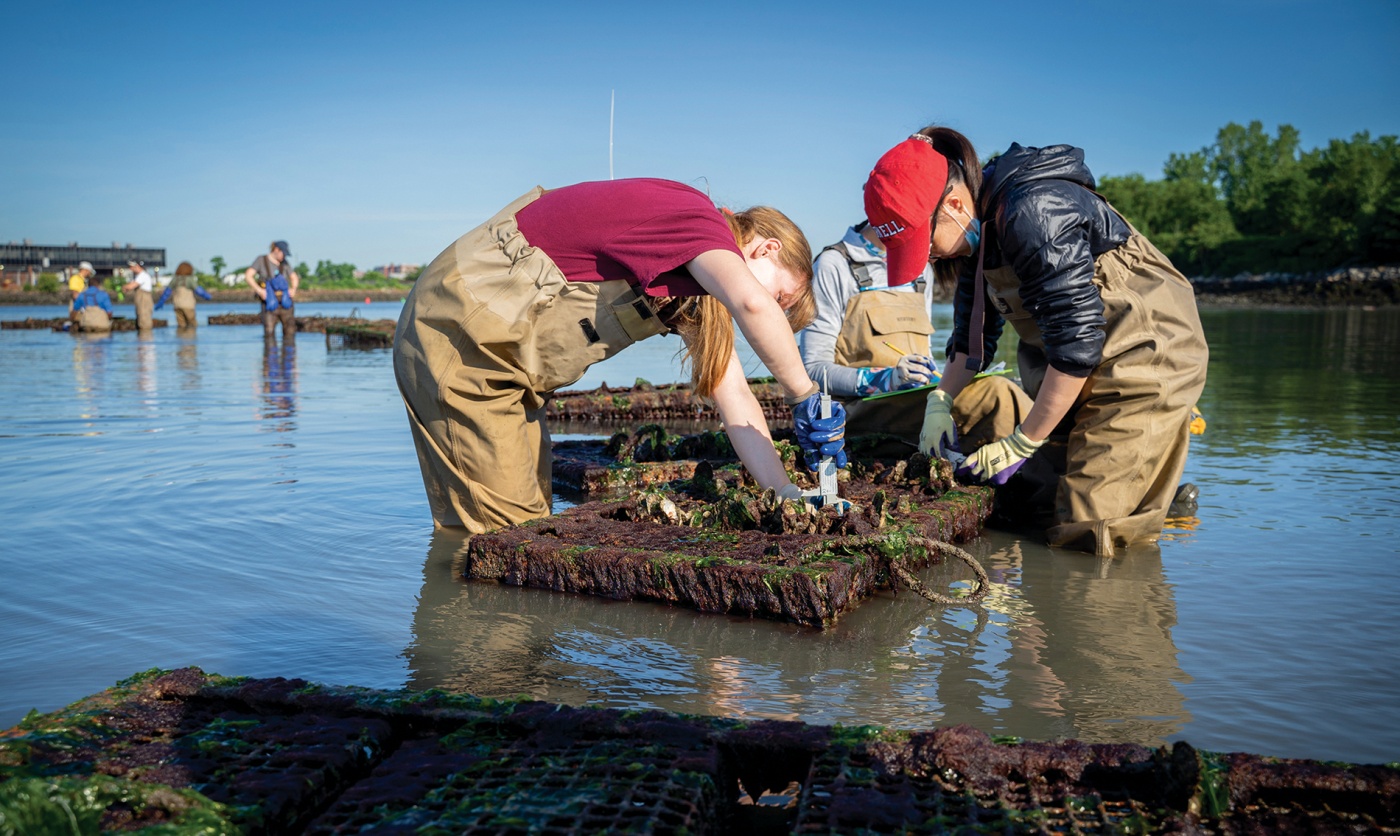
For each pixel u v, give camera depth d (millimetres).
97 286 21688
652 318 3473
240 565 3217
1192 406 3539
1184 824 1445
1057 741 1634
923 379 4332
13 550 3352
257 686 1886
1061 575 3188
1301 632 2553
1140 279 3588
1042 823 1434
